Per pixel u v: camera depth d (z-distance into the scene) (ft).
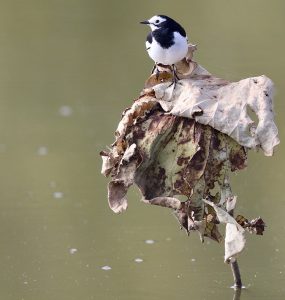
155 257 35.24
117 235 37.81
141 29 73.31
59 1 82.43
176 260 34.83
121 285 32.53
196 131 28.63
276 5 77.77
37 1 82.33
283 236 36.88
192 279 32.91
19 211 41.09
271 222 38.42
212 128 28.63
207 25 72.18
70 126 53.36
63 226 39.09
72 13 78.38
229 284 32.35
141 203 41.96
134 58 66.44
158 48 29.76
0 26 75.36
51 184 44.68
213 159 28.60
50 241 37.37
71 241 37.32
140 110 29.19
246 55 63.26
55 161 47.98
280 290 31.60
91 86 60.75
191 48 30.58
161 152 29.04
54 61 66.64
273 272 33.27
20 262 35.22
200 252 35.70
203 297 31.14
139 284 32.53
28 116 55.57
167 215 40.24
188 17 74.59
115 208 28.55
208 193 28.89
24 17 77.82
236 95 28.63
